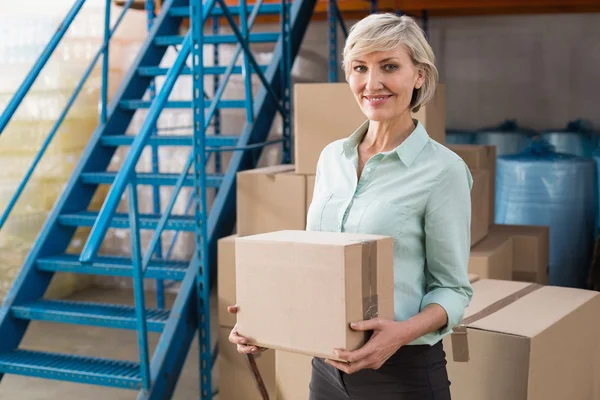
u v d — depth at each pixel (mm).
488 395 2047
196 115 3139
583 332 2365
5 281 4855
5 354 3262
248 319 1519
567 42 5312
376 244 1438
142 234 5785
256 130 3932
